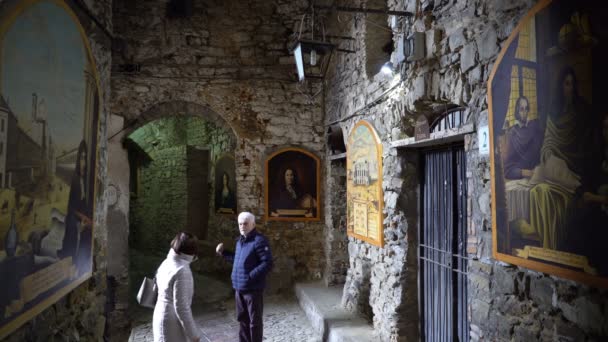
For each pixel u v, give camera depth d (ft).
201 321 17.67
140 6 20.89
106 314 9.60
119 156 20.16
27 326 5.86
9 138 5.21
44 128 6.14
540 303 6.74
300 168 21.36
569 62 6.01
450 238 10.87
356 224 15.67
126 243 19.53
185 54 21.20
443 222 11.25
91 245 8.16
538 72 6.60
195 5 21.35
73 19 7.22
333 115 19.67
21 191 5.49
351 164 16.31
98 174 8.84
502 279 7.63
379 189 13.26
